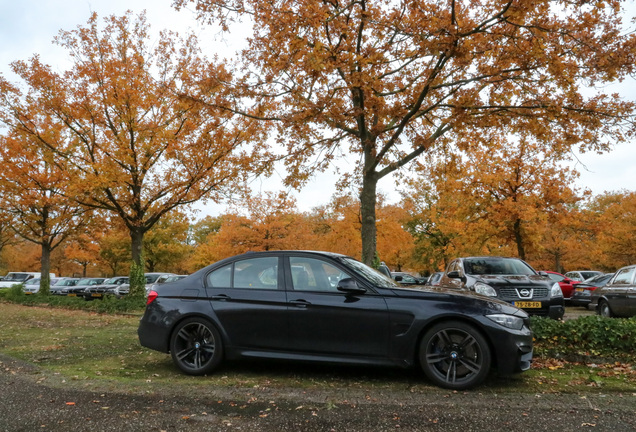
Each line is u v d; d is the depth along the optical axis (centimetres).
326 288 527
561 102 1012
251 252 575
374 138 1113
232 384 491
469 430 347
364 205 1158
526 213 1977
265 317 528
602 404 412
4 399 428
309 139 1230
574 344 651
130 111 1722
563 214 2117
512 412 389
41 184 2183
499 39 946
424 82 1016
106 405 410
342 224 3259
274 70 1033
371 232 1150
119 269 4862
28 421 367
